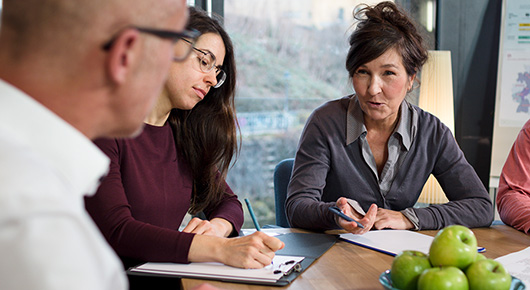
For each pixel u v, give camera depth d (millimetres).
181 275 1238
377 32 1733
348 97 2047
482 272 943
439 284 917
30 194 500
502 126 2980
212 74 1668
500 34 2941
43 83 590
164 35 633
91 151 609
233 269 1270
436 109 2672
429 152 1964
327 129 1950
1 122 554
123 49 598
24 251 489
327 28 3014
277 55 2971
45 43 581
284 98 3014
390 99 1773
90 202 1456
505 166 1995
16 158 519
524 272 1251
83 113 620
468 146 3096
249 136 2977
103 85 609
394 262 1021
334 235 1604
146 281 1506
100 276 541
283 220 2252
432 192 2586
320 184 1888
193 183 1850
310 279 1223
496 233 1700
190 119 1791
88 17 579
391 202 1950
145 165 1645
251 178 3010
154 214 1647
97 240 545
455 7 3000
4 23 593
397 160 1949
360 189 1947
